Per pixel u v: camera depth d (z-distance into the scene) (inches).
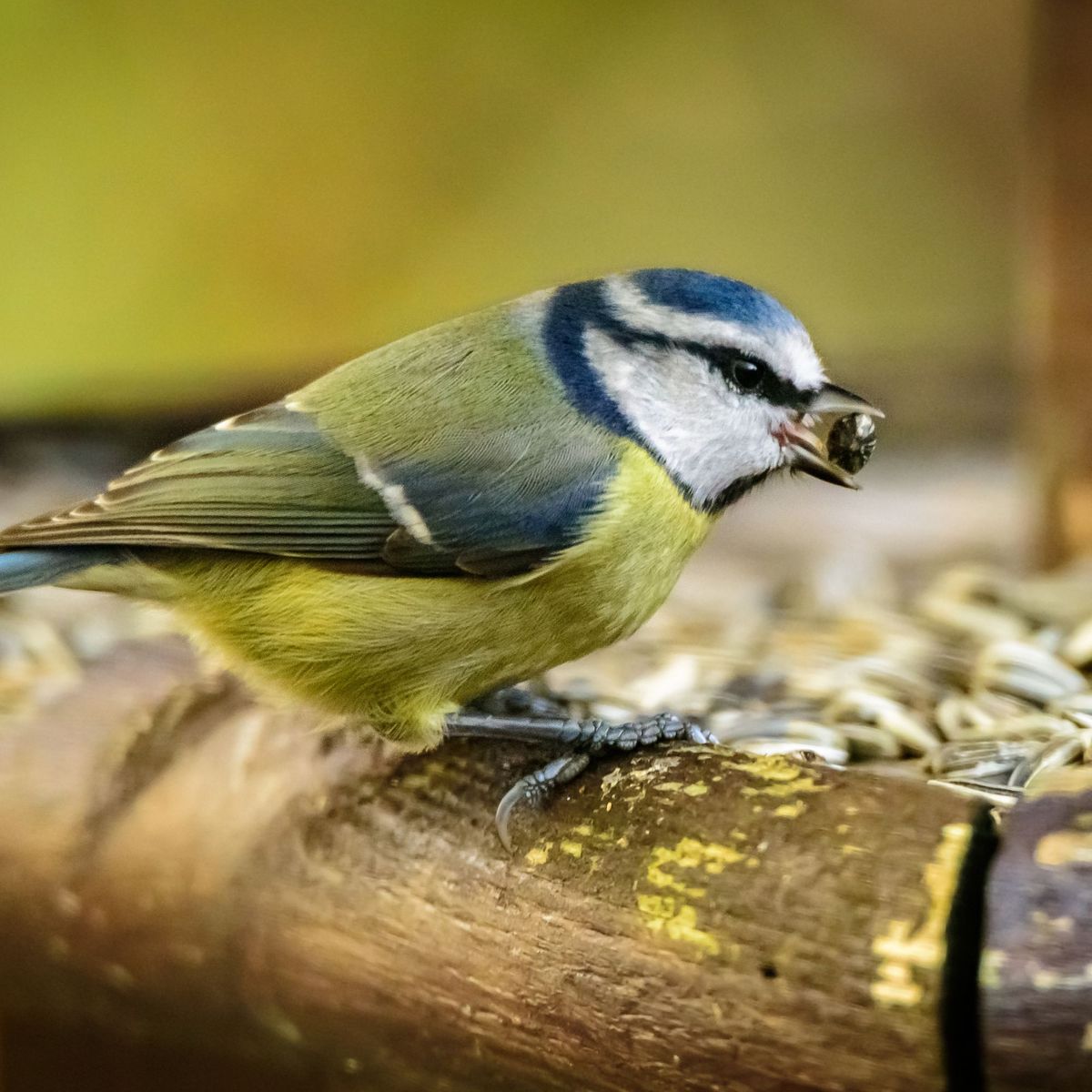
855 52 127.3
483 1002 93.2
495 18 124.0
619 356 94.6
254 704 94.6
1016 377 119.6
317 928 93.7
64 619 98.0
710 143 129.3
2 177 120.0
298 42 121.8
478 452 94.4
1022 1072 92.0
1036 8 98.5
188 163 121.9
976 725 94.8
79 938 94.3
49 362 122.6
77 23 119.2
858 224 130.4
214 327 123.8
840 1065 92.4
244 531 94.4
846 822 92.7
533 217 127.4
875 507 114.0
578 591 94.3
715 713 95.2
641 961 92.7
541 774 93.6
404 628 94.3
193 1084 94.6
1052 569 98.9
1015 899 92.1
